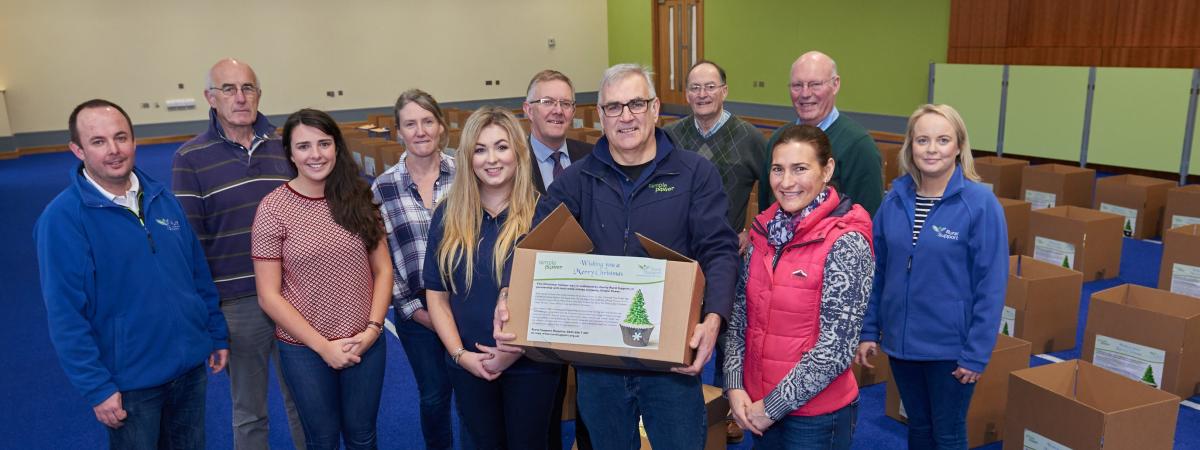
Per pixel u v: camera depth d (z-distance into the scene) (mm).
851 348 1623
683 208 1689
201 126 12422
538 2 14422
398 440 2889
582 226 1771
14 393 3432
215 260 2252
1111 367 3064
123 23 11648
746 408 1733
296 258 1992
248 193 2275
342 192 2027
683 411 1664
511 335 1625
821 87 2525
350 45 13164
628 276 1570
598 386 1707
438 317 1971
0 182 9055
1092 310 3100
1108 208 5207
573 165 1817
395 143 7438
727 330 1806
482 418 1962
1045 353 3406
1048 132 7824
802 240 1668
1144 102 6969
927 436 2135
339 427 2150
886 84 9984
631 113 1632
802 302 1661
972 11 8648
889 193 2117
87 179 1848
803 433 1731
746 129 2740
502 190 1942
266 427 2406
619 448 1749
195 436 2105
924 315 2016
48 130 11438
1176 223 4797
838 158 2525
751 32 11961
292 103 12938
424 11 13570
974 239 1950
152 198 1949
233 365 2322
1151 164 7012
